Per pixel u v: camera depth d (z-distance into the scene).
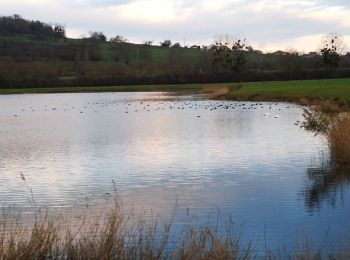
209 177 18.84
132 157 23.67
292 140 27.78
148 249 9.97
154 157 23.50
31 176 19.86
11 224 12.81
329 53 115.31
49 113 56.31
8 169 21.52
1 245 9.32
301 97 59.09
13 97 94.50
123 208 14.63
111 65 131.00
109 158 23.58
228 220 13.34
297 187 16.83
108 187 17.59
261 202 15.09
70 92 109.44
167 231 11.25
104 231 10.77
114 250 9.55
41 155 25.16
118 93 102.31
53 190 17.33
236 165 20.97
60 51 153.62
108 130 36.53
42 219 13.51
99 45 169.38
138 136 32.12
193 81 117.50
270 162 21.38
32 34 184.62
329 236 11.93
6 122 45.62
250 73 114.88
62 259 9.48
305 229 12.48
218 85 103.50
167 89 107.38
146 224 12.84
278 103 59.09
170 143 28.33
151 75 121.50
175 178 18.78
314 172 19.06
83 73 124.75
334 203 14.75
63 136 33.41
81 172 20.38
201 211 14.27
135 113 53.03
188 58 139.50
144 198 15.92
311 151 23.73
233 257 9.40
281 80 108.69
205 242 9.87
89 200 15.81
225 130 34.12
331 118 26.64
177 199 15.70
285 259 10.45
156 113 52.00
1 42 158.88
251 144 26.86
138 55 157.50
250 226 12.80
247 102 63.50
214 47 126.94
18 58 141.12
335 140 20.66
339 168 19.58
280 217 13.56
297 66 117.88
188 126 37.72
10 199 16.19
